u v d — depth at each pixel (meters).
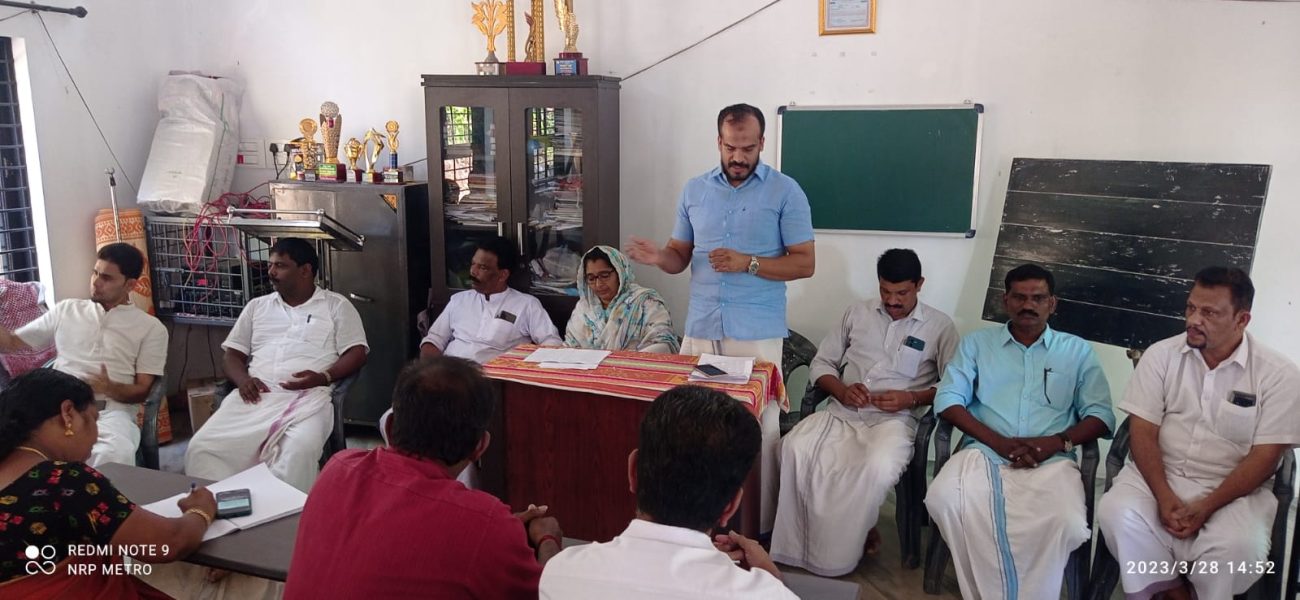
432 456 1.61
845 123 3.67
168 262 4.26
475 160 3.88
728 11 3.76
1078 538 2.54
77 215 4.12
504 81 3.72
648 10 3.87
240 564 1.79
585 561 1.28
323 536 1.52
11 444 1.81
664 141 3.96
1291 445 2.39
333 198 3.95
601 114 3.70
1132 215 3.13
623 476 2.78
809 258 3.01
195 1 4.44
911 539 2.99
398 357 4.04
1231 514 2.39
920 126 3.57
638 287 3.50
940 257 3.68
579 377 2.79
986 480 2.70
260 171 4.46
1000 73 3.48
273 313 3.50
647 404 2.69
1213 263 2.97
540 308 3.76
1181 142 3.32
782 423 3.28
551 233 3.86
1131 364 3.50
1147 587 2.48
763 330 3.06
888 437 2.95
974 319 3.69
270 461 3.18
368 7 4.24
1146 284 3.09
